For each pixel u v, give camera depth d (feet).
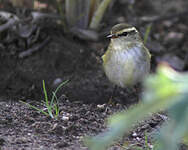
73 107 26.78
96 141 10.44
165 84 9.02
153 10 47.09
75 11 37.70
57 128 21.40
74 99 29.99
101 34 38.99
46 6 40.75
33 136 20.48
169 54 40.19
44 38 37.11
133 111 9.41
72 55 36.01
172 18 45.65
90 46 37.58
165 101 8.92
